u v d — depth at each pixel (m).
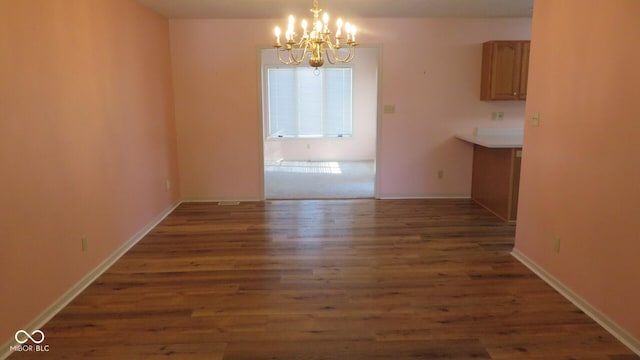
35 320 2.62
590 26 2.68
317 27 3.48
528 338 2.49
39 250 2.66
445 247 4.00
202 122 5.71
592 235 2.70
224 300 2.98
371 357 2.32
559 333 2.54
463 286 3.18
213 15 5.17
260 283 3.25
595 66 2.64
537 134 3.37
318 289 3.15
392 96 5.73
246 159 5.82
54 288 2.82
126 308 2.87
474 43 5.60
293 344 2.45
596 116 2.64
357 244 4.10
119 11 3.92
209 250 3.97
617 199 2.47
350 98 9.28
